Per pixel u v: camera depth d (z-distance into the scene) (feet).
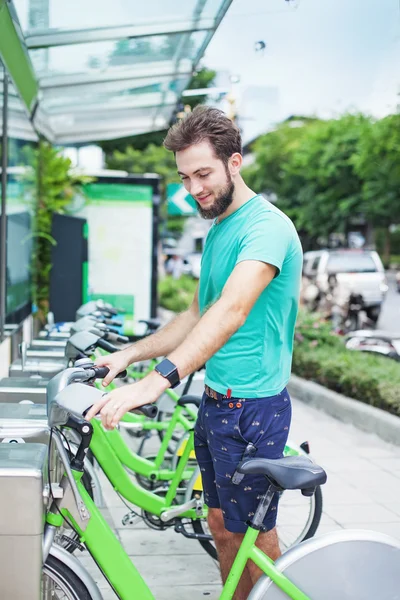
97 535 8.28
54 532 8.13
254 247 8.32
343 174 105.91
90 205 31.04
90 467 11.85
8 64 19.65
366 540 8.09
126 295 31.30
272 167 121.29
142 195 31.12
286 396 8.95
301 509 13.41
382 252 144.05
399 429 21.91
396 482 18.76
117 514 16.11
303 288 70.13
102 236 31.09
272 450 8.79
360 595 8.05
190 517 12.86
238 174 8.77
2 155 19.53
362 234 143.74
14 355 22.17
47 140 32.04
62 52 22.20
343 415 25.72
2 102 19.40
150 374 7.75
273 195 127.24
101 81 25.64
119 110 31.09
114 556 8.30
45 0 17.01
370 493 17.87
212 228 9.17
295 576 7.98
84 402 7.48
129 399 7.49
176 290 71.41
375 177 94.73
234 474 8.50
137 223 31.17
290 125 118.01
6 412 10.93
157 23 19.44
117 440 13.87
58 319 25.79
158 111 32.24
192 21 19.60
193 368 7.85
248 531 8.09
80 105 29.78
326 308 65.05
